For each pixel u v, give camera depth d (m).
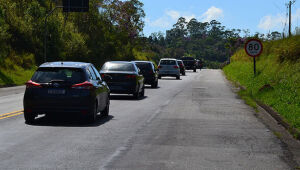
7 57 44.31
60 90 13.04
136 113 16.20
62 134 11.17
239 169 7.63
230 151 9.23
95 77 14.48
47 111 13.05
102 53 71.94
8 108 17.45
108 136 10.95
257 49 27.00
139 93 24.52
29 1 59.12
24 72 43.06
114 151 9.05
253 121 14.17
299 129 11.84
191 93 26.58
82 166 7.68
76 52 58.50
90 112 13.19
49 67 13.34
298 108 14.78
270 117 15.25
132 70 22.92
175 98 23.02
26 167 7.55
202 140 10.54
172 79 45.69
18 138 10.48
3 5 52.12
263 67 30.61
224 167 7.77
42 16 55.72
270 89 21.52
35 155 8.56
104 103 14.91
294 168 7.78
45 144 9.73
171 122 13.73
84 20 71.62
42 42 54.28
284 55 26.58
